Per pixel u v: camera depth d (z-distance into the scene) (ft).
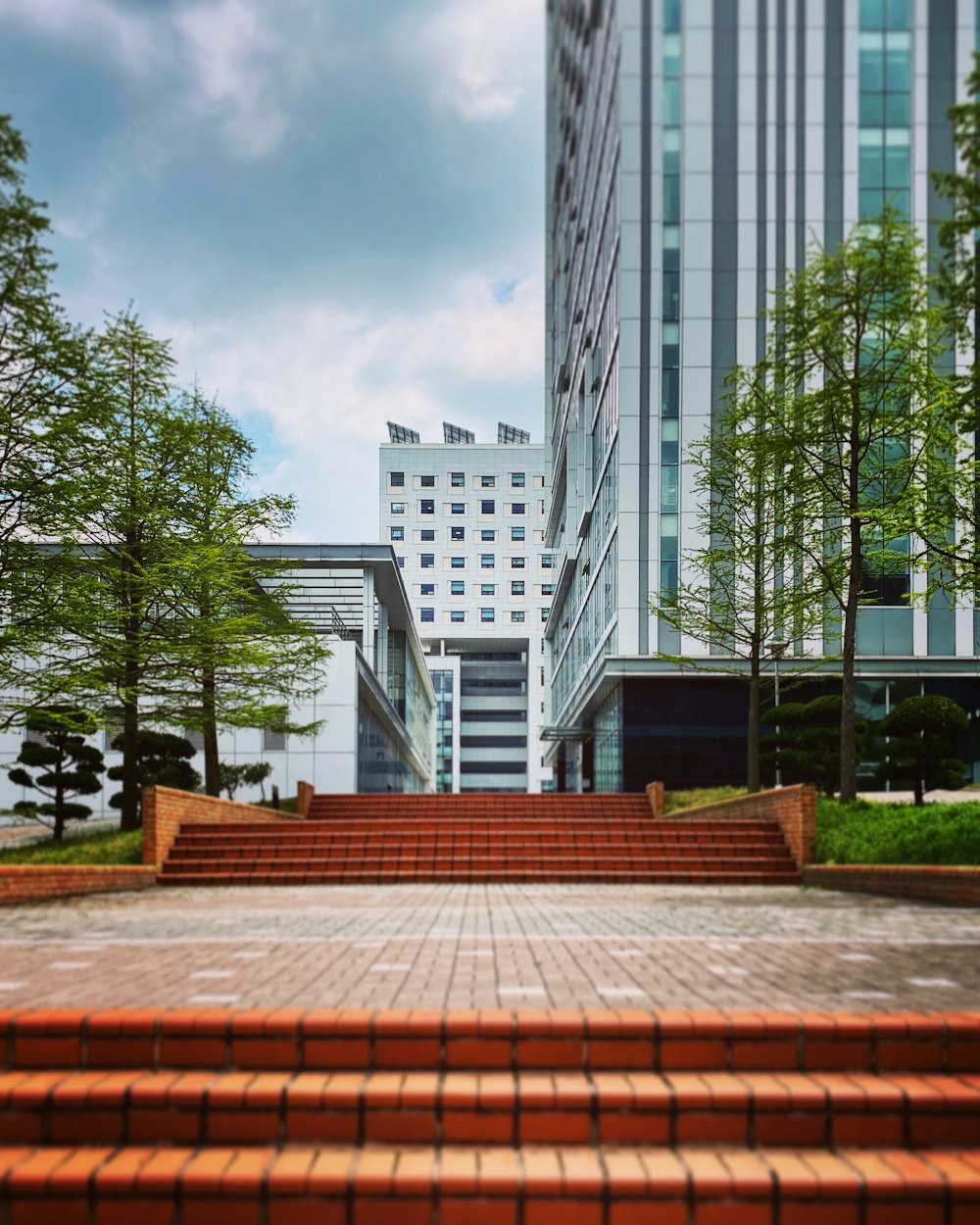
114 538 58.49
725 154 99.45
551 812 67.05
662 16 100.07
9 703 51.26
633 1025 14.40
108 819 84.79
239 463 65.57
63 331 44.57
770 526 67.77
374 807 68.33
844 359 55.77
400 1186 12.39
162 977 18.69
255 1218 12.41
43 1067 14.60
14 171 40.52
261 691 68.28
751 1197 12.38
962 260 36.86
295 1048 14.46
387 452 334.44
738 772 99.96
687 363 99.14
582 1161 12.85
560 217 179.93
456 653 350.84
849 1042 14.46
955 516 46.93
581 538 147.64
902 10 97.66
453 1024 14.42
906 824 43.21
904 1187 12.35
